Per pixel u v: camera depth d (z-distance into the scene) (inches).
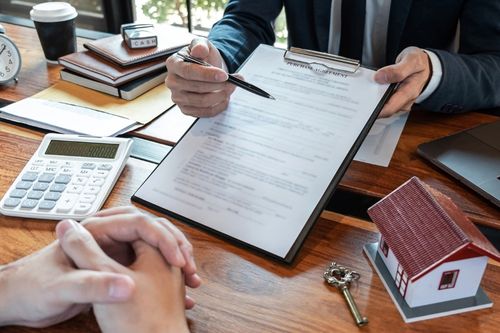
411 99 32.0
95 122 34.4
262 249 24.0
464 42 41.4
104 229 21.1
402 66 30.0
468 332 20.1
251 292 22.1
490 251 19.8
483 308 21.1
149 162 30.8
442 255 19.6
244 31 42.5
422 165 30.7
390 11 43.3
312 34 47.6
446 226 20.2
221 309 21.2
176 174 28.0
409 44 45.9
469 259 19.9
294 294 22.0
